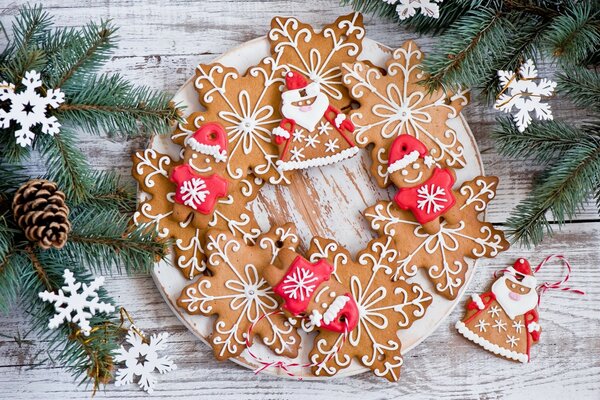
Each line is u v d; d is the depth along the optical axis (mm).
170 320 842
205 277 811
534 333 859
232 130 818
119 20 851
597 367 876
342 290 814
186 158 808
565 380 873
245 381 849
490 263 866
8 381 834
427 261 833
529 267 860
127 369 829
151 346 832
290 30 830
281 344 818
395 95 834
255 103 822
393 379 824
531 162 873
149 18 853
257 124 821
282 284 798
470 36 779
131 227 775
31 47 745
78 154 760
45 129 728
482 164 847
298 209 837
